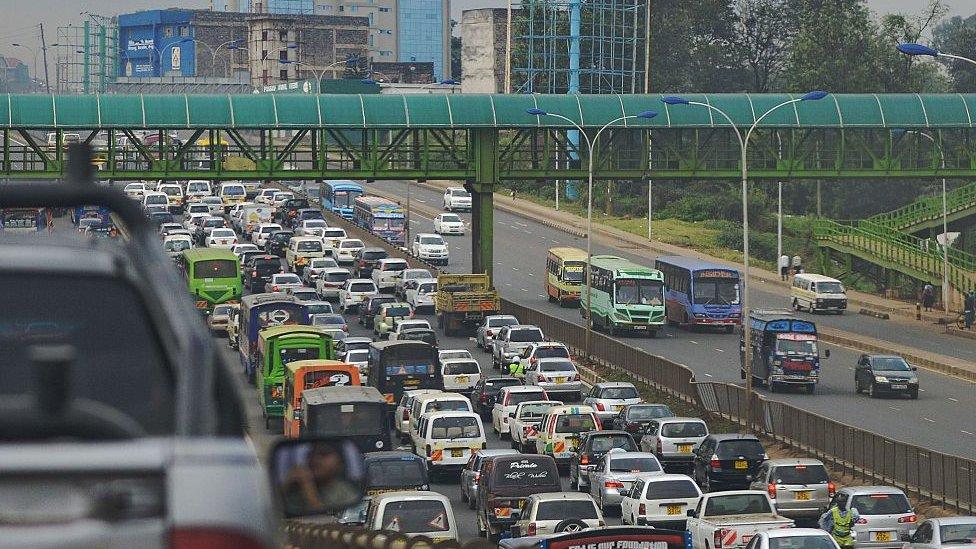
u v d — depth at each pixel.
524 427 131.62
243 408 9.74
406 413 135.25
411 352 146.38
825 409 149.88
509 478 96.38
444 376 158.25
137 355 9.20
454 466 120.12
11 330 9.03
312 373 125.81
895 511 89.25
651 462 108.06
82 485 8.09
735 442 112.50
